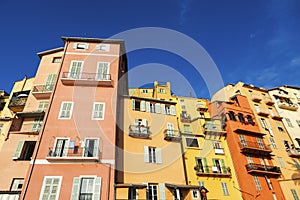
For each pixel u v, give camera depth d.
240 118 28.58
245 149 24.67
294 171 25.91
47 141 15.88
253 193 21.88
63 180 14.29
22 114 19.02
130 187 15.49
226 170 23.61
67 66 20.58
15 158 16.80
